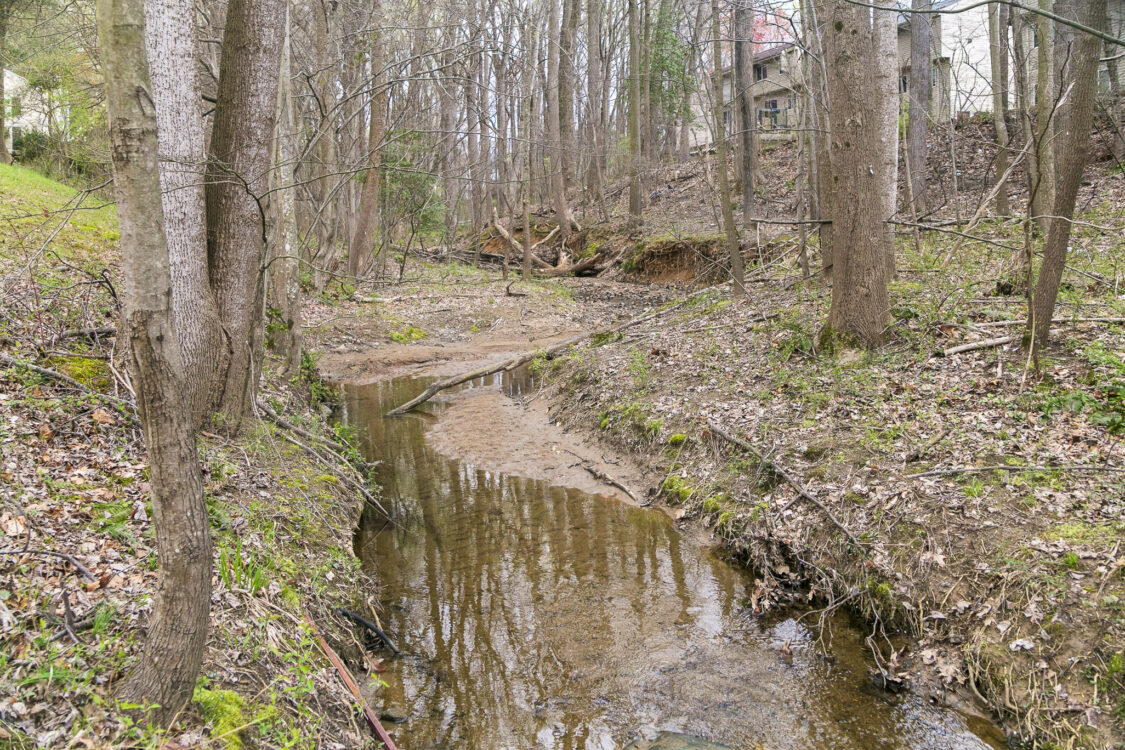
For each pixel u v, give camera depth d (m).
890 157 10.34
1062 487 5.26
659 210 30.06
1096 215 13.07
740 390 8.76
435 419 11.69
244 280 6.91
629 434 9.05
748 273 15.32
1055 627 4.24
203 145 6.38
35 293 6.96
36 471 4.93
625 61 42.53
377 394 13.56
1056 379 6.59
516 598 5.88
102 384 6.54
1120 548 4.50
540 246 32.81
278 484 6.36
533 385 13.26
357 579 5.80
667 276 24.48
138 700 3.02
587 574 6.26
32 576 3.85
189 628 3.06
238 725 3.30
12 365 6.16
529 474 8.91
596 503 7.89
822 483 6.34
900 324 8.62
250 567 4.62
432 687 4.71
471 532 7.24
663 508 7.57
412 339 17.95
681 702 4.54
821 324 9.52
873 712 4.36
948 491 5.61
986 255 11.59
